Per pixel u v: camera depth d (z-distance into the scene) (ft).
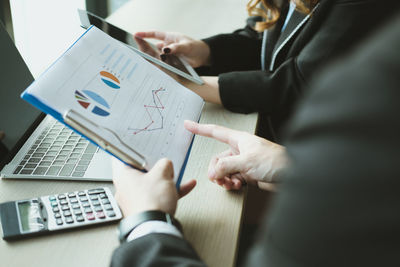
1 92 2.19
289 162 0.86
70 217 1.69
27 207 1.71
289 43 2.85
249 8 3.28
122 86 1.83
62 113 1.50
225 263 1.59
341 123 0.73
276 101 2.70
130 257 1.28
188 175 2.06
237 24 4.33
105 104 1.68
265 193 3.35
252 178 1.91
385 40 0.76
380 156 0.69
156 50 2.89
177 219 1.71
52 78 1.55
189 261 1.23
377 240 0.71
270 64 3.25
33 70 3.57
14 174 1.94
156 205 1.51
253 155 1.89
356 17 2.40
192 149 2.27
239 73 2.78
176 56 2.97
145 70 2.04
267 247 0.88
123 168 1.71
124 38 2.68
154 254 1.24
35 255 1.56
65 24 4.73
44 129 2.30
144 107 1.86
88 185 1.95
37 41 4.21
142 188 1.57
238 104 2.71
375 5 2.34
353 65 0.78
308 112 0.82
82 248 1.60
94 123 1.56
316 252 0.77
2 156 2.05
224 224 1.77
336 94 0.77
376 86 0.71
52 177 1.95
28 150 2.11
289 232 0.80
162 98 2.01
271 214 0.88
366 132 0.70
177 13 4.41
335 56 2.50
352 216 0.71
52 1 4.85
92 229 1.69
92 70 1.75
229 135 2.05
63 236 1.65
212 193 1.95
